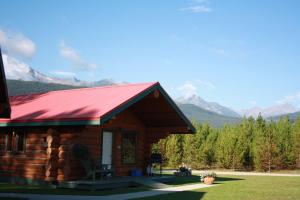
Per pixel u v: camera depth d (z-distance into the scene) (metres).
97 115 17.42
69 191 17.39
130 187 19.84
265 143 42.34
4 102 13.80
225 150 44.34
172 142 46.25
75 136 18.86
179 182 23.47
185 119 23.56
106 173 20.08
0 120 20.36
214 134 48.41
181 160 46.09
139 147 24.20
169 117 23.56
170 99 22.09
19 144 20.92
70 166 18.92
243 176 31.55
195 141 46.53
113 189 18.66
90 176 19.66
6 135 21.47
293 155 43.84
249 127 47.31
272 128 46.84
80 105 19.88
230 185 21.80
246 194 17.16
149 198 15.16
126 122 23.06
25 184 19.98
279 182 24.69
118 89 21.56
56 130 19.34
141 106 22.89
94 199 14.67
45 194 16.09
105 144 21.36
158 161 24.31
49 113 19.64
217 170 43.91
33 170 19.89
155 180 21.86
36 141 20.06
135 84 21.73
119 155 22.20
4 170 21.08
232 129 47.56
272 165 41.62
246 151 43.81
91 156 19.55
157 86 21.33
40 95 24.59
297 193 18.02
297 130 44.62
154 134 24.72
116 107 18.31
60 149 19.27
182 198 15.27
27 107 22.11
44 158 19.58
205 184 22.27
